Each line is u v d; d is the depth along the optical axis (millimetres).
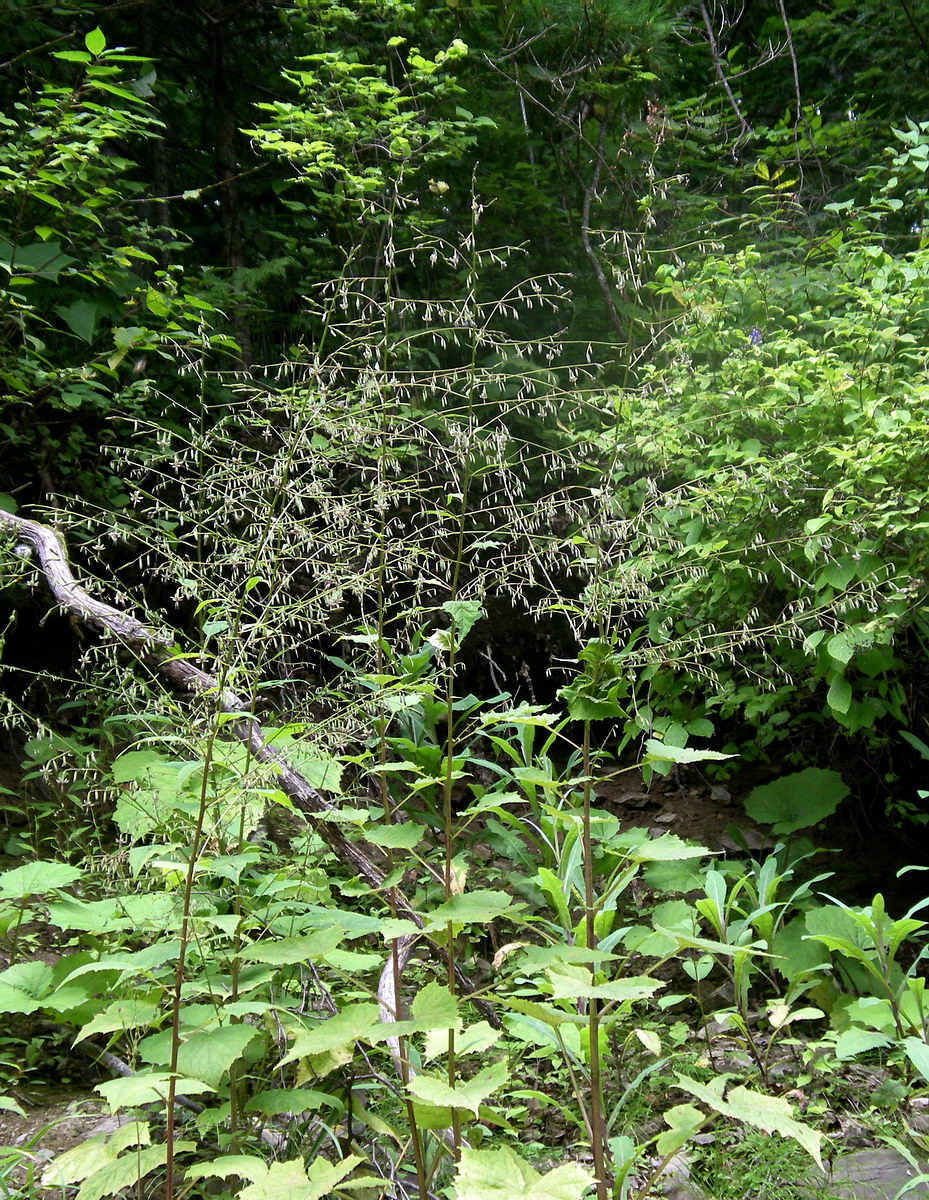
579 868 3062
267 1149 2146
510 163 6383
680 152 6113
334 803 2664
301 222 5832
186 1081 1632
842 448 3609
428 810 3812
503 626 5277
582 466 2412
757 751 4371
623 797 4867
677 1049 3010
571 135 6336
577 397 2609
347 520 2170
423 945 3090
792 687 3709
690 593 3797
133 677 2434
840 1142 2512
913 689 4301
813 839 4453
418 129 4848
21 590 4426
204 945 2189
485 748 5059
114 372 4094
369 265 5484
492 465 2236
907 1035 2713
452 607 2139
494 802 1769
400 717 3619
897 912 4156
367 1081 2379
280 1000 2227
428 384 2303
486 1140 2410
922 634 3861
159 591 4668
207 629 1959
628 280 2945
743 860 4316
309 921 2070
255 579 1926
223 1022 1895
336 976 2541
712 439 4031
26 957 2969
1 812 3820
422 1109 1762
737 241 5816
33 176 3906
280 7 6020
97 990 2316
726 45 8016
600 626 1996
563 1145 2496
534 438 5160
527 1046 2916
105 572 4586
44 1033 2775
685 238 5875
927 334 4230
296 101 6398
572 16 5781
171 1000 2018
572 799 3291
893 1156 2414
